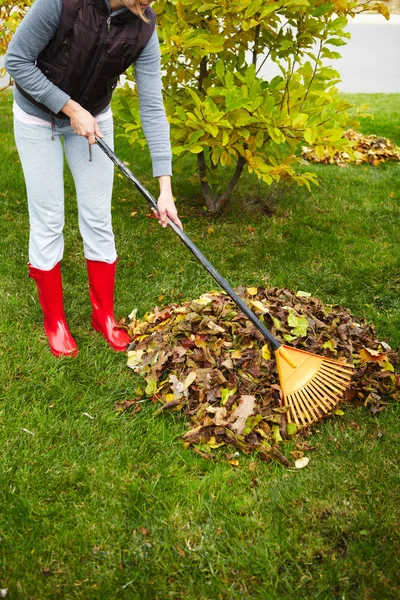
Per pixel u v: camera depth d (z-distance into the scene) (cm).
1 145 578
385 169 591
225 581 197
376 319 339
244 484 235
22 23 228
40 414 263
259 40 416
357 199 504
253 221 457
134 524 216
